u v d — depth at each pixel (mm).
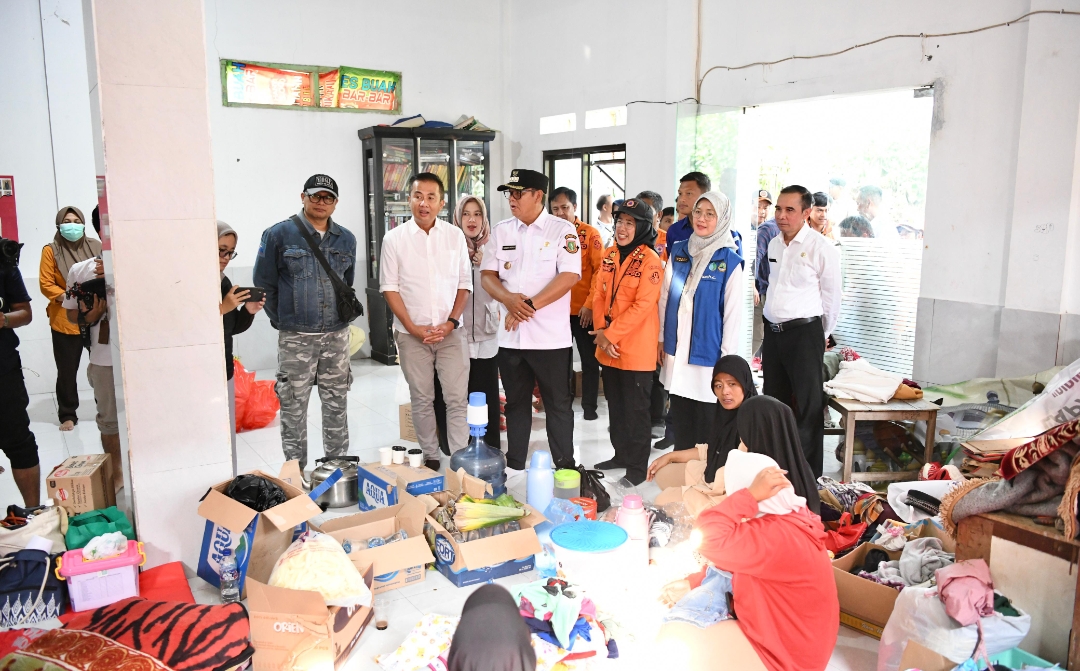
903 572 2801
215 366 3180
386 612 2908
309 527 3205
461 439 4570
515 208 4168
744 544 2123
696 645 2246
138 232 2986
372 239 7871
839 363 5078
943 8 4688
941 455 4176
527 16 8219
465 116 8133
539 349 4176
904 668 2416
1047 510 2461
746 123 6090
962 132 4660
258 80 7223
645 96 6883
